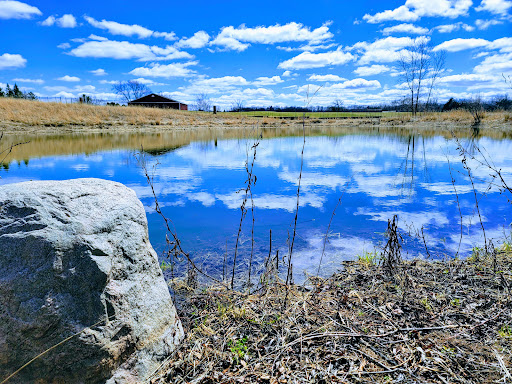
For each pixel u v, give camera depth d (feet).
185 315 10.94
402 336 9.24
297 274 14.29
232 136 86.22
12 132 77.87
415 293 11.80
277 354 8.64
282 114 190.29
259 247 16.99
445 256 15.53
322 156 49.24
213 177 33.71
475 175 34.32
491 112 109.50
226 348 9.08
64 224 8.05
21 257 7.48
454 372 7.95
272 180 32.45
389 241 13.61
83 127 92.73
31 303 7.29
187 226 19.76
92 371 7.52
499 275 12.75
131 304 8.47
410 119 136.87
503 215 21.58
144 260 9.36
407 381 7.71
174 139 75.72
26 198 8.11
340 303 11.25
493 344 8.82
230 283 13.42
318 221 20.67
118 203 9.50
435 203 24.48
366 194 27.07
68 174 33.68
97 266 7.95
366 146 62.28
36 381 7.29
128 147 58.39
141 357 8.33
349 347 8.93
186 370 8.30
